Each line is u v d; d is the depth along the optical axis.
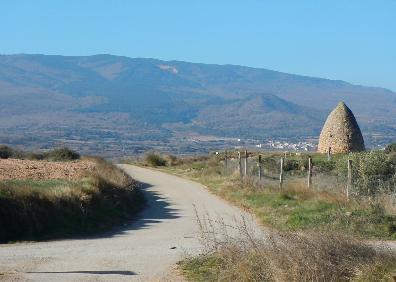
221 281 11.33
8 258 14.53
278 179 32.91
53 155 48.41
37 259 14.45
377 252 11.05
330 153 42.66
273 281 10.14
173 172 47.66
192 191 33.41
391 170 26.59
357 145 46.69
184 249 15.83
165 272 13.02
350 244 11.05
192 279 12.26
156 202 28.77
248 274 10.64
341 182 25.72
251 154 53.28
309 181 25.56
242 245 12.35
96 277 12.49
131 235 19.02
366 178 24.44
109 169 33.84
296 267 10.05
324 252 10.58
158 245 16.80
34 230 18.22
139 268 13.49
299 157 43.72
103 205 22.44
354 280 10.07
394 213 18.72
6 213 17.97
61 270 13.16
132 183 31.09
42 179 25.70
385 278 9.89
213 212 24.52
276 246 10.80
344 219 18.14
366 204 19.66
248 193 28.34
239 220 21.73
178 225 21.33
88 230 19.59
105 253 15.44
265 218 21.39
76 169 30.97
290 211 21.39
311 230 12.22
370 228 17.28
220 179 37.12
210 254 13.95
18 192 18.84
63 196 20.38
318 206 20.94
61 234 18.52
